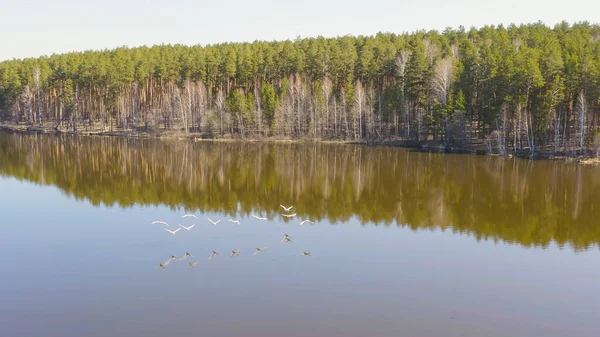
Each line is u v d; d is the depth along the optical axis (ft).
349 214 128.88
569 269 90.89
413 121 294.66
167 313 72.95
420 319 71.31
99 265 91.66
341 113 309.63
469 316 72.43
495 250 100.99
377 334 66.95
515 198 146.61
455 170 194.18
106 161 222.89
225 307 74.79
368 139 294.66
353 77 325.62
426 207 136.26
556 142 227.20
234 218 124.06
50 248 100.99
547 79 231.50
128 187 163.73
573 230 114.83
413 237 109.29
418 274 87.97
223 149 268.41
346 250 100.42
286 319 71.05
